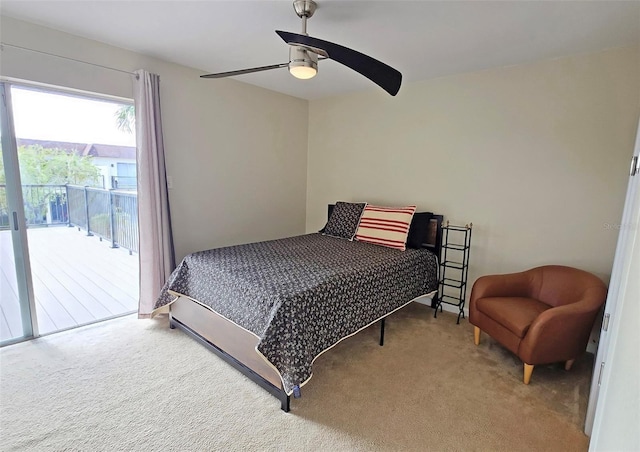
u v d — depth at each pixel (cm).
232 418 179
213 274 239
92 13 211
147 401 190
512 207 295
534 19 203
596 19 200
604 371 116
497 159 299
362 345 264
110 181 328
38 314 295
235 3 196
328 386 210
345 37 234
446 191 333
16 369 218
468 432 174
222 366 226
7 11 211
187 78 316
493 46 245
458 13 198
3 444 158
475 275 322
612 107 244
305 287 201
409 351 255
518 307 238
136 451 156
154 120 284
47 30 234
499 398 201
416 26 216
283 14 208
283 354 180
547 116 271
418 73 312
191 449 158
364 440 167
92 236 364
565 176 267
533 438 171
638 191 128
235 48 267
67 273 363
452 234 332
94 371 218
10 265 246
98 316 296
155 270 295
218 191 357
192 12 207
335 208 385
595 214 257
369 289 243
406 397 201
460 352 254
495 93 294
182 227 331
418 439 169
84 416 178
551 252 279
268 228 416
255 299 199
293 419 180
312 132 446
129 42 258
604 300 214
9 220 241
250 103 374
